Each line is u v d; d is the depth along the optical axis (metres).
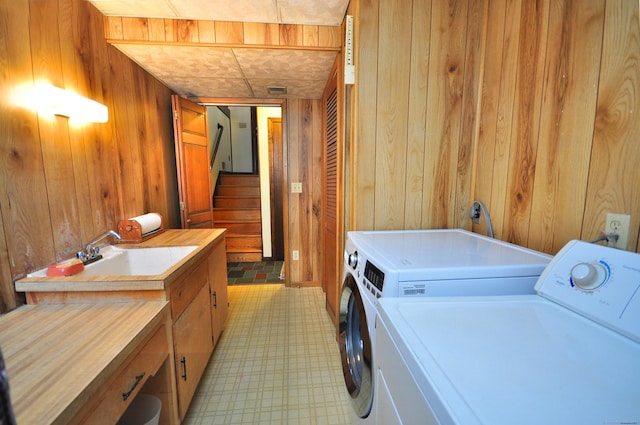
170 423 1.21
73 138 1.40
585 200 0.96
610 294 0.66
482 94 1.50
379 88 1.48
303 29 1.78
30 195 1.17
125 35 1.68
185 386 1.35
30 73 1.18
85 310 1.07
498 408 0.42
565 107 1.02
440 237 1.34
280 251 4.16
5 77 1.07
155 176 2.23
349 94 1.65
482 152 1.50
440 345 0.58
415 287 0.85
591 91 0.93
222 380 1.74
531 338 0.61
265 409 1.52
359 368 1.23
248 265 3.96
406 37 1.46
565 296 0.75
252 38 1.76
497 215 1.40
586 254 0.76
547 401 0.44
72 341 0.86
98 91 1.60
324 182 2.62
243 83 2.40
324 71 2.16
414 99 1.50
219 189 4.91
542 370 0.51
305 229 3.12
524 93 1.22
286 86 2.49
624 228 0.83
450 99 1.52
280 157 3.99
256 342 2.13
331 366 1.86
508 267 0.89
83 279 1.12
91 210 1.53
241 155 6.62
